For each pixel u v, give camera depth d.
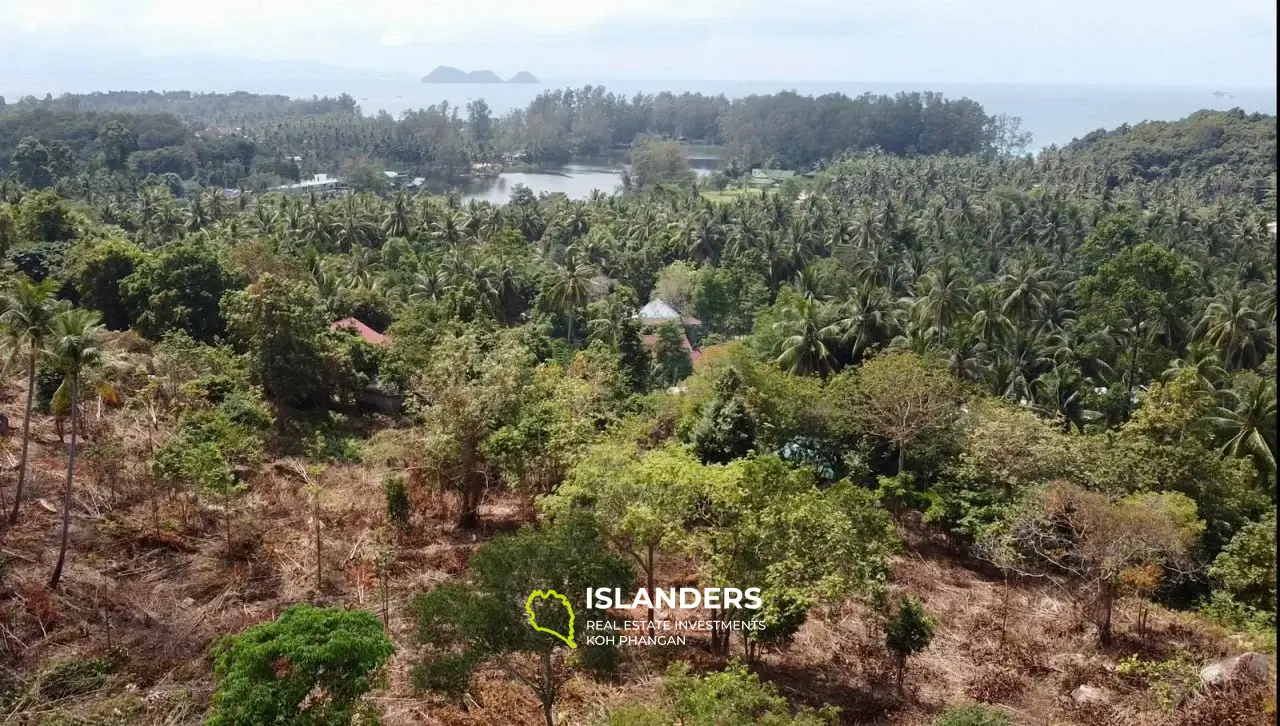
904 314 57.00
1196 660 23.25
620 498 23.88
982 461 32.94
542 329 57.88
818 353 47.94
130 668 21.47
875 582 21.28
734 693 16.59
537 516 32.19
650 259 86.75
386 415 47.62
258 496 32.09
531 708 20.39
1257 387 36.91
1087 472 31.69
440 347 38.44
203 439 30.86
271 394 44.00
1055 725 20.70
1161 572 25.48
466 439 31.34
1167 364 52.97
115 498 30.48
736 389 38.38
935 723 19.84
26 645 21.92
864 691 22.23
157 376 39.75
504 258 74.88
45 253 55.72
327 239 83.38
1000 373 48.62
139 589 25.14
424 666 17.27
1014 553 27.39
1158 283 58.25
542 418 32.16
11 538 26.50
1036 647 24.73
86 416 36.44
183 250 49.53
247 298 41.69
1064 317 65.75
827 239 93.75
